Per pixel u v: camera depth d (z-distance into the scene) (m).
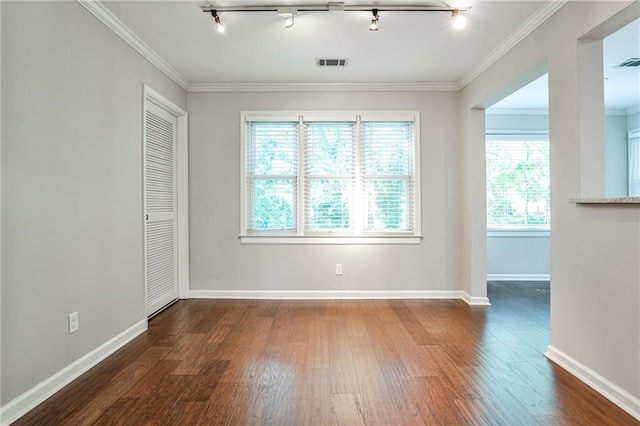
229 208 4.01
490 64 3.27
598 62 2.14
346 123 4.06
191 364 2.33
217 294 4.02
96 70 2.40
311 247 4.01
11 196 1.74
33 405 1.84
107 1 2.34
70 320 2.13
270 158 4.06
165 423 1.70
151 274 3.36
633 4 1.75
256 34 2.83
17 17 1.78
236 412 1.79
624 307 1.81
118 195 2.65
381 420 1.72
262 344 2.67
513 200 5.01
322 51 3.15
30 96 1.85
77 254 2.20
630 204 1.76
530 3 2.38
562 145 2.29
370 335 2.85
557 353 2.34
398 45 3.03
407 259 4.02
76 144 2.20
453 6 2.45
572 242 2.20
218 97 4.00
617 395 1.85
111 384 2.07
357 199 4.02
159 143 3.52
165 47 3.04
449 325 3.10
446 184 4.02
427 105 4.01
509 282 4.86
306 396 1.93
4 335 1.70
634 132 4.91
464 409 1.81
